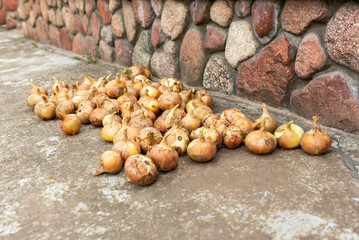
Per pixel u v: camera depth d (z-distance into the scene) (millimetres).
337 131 786
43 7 2051
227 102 1020
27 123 949
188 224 514
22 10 2381
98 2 1534
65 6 1820
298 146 727
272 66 891
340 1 723
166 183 626
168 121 793
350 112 752
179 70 1222
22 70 1544
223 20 995
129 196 592
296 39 833
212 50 1061
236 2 945
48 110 942
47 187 631
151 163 619
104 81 1060
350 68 738
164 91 938
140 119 808
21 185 642
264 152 694
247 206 545
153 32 1271
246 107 968
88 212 555
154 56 1298
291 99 889
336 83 759
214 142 722
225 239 481
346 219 504
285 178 617
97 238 496
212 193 585
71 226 524
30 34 2355
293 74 865
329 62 774
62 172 683
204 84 1130
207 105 942
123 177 656
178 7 1118
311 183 597
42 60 1742
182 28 1135
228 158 706
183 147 713
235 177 630
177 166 683
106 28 1530
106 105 919
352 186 581
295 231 486
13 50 2039
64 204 579
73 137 848
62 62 1679
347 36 713
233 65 1009
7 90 1260
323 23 766
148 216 537
